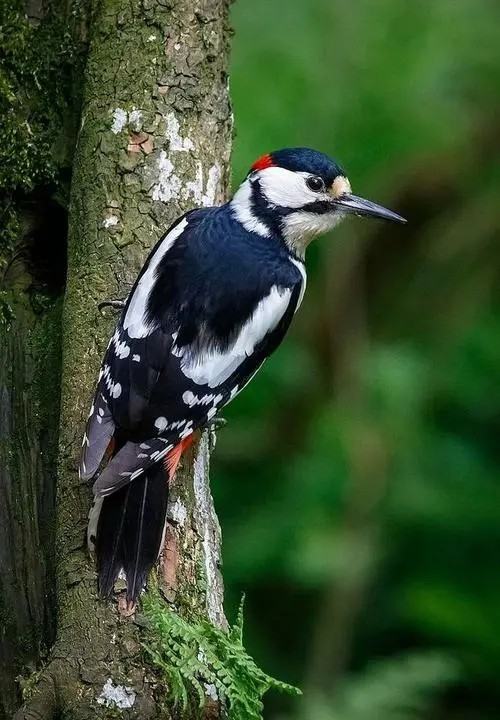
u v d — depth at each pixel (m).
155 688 7.68
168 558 8.17
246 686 7.75
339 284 15.41
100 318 8.73
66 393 8.57
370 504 14.23
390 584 14.33
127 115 9.12
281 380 14.66
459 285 16.22
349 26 14.66
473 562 14.33
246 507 14.45
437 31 14.91
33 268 9.52
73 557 8.04
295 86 14.36
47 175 9.41
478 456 14.68
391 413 14.59
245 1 14.70
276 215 9.63
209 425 9.01
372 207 9.91
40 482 8.86
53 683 7.68
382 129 14.55
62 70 9.56
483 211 16.28
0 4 9.52
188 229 8.93
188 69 9.29
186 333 8.46
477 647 13.91
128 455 7.81
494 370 15.09
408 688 12.70
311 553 13.81
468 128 15.62
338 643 13.98
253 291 8.92
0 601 8.69
